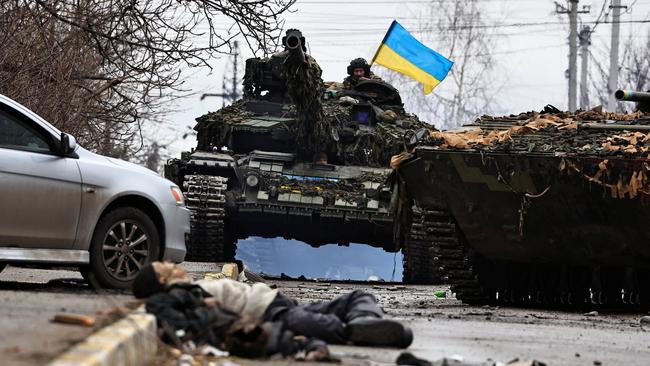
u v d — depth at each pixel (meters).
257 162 54.72
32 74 41.75
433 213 35.97
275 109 59.16
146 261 25.70
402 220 37.06
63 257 24.28
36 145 24.20
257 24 36.22
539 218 34.00
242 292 16.41
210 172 54.22
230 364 13.44
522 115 38.72
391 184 36.78
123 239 25.38
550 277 37.00
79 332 13.06
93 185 24.67
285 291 40.91
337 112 57.06
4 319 14.55
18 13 40.94
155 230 25.84
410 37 55.97
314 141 54.09
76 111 43.56
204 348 14.45
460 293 37.34
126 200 25.69
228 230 55.38
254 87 60.16
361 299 17.45
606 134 34.50
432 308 33.78
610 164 31.95
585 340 22.41
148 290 15.86
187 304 15.14
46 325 13.80
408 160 35.38
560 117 37.75
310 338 15.66
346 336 16.77
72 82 42.97
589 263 35.59
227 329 15.02
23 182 23.61
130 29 39.16
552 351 19.44
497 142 33.94
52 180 24.03
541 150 32.75
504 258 36.50
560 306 37.09
